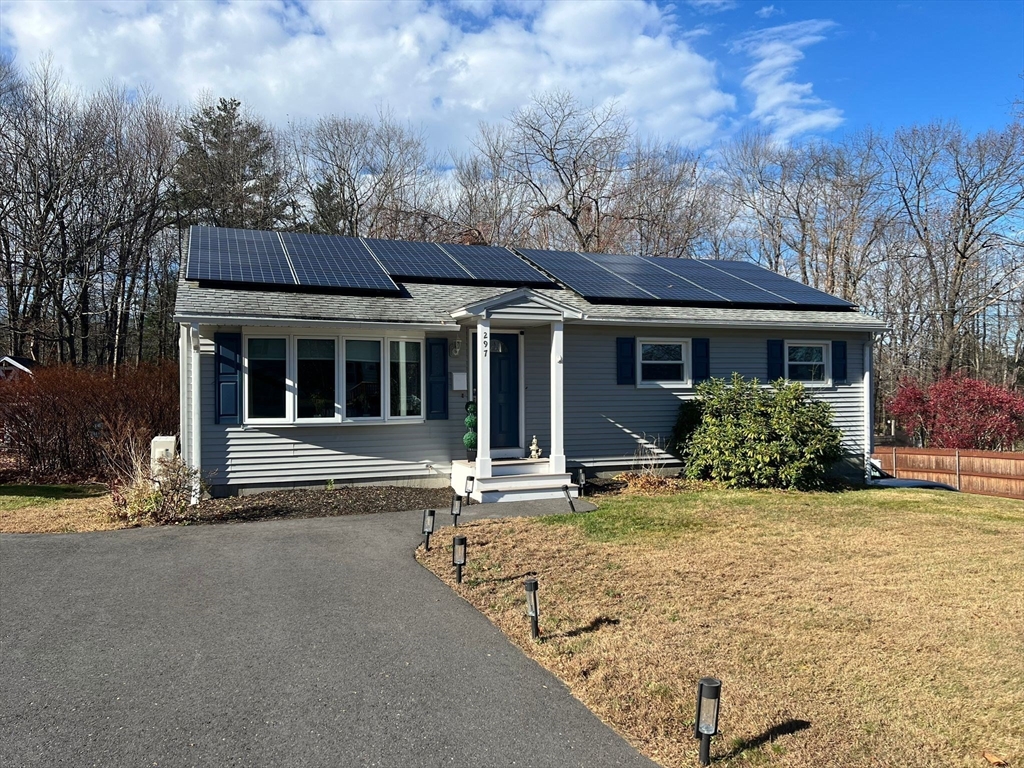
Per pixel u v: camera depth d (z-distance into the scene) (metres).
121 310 28.00
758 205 34.75
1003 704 4.29
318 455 11.36
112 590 6.52
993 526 9.58
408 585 6.71
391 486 11.79
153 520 9.53
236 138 31.56
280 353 10.94
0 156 24.91
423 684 4.57
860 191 31.81
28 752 3.67
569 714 4.18
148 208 28.41
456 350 12.13
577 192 31.67
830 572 7.19
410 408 11.84
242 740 3.82
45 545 8.23
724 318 13.51
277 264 12.42
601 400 13.34
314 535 8.73
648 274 15.70
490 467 11.10
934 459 17.39
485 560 7.57
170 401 15.57
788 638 5.34
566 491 10.92
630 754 3.74
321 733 3.91
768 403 12.88
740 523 9.55
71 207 26.41
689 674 4.71
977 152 28.77
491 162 32.78
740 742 3.85
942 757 3.72
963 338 30.62
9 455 14.99
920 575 7.09
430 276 13.17
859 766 3.63
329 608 6.05
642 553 7.91
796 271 34.22
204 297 10.62
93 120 26.48
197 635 5.40
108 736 3.85
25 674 4.67
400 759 3.65
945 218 30.03
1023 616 5.84
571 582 6.79
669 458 13.85
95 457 15.06
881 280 31.97
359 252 14.16
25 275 25.53
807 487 12.59
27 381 15.14
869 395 15.40
